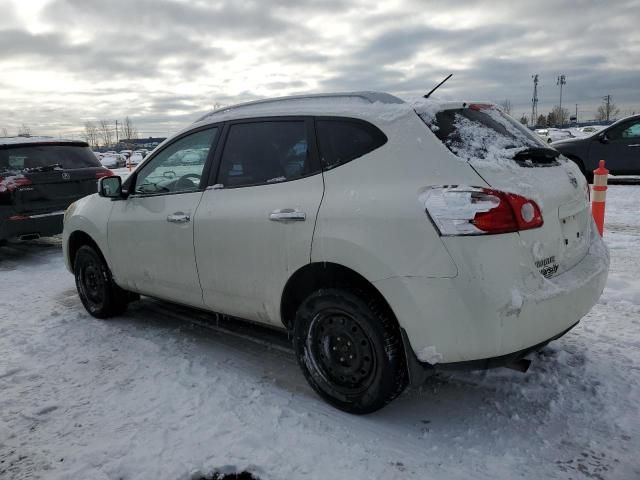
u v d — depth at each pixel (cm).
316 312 323
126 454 293
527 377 355
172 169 425
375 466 274
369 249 288
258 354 416
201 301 405
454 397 338
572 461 271
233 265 365
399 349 296
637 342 396
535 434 295
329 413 325
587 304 303
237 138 379
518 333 267
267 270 344
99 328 495
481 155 287
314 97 357
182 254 403
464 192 268
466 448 286
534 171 299
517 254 267
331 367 324
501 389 344
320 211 312
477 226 262
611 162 1227
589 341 402
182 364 402
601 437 289
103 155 4588
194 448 295
